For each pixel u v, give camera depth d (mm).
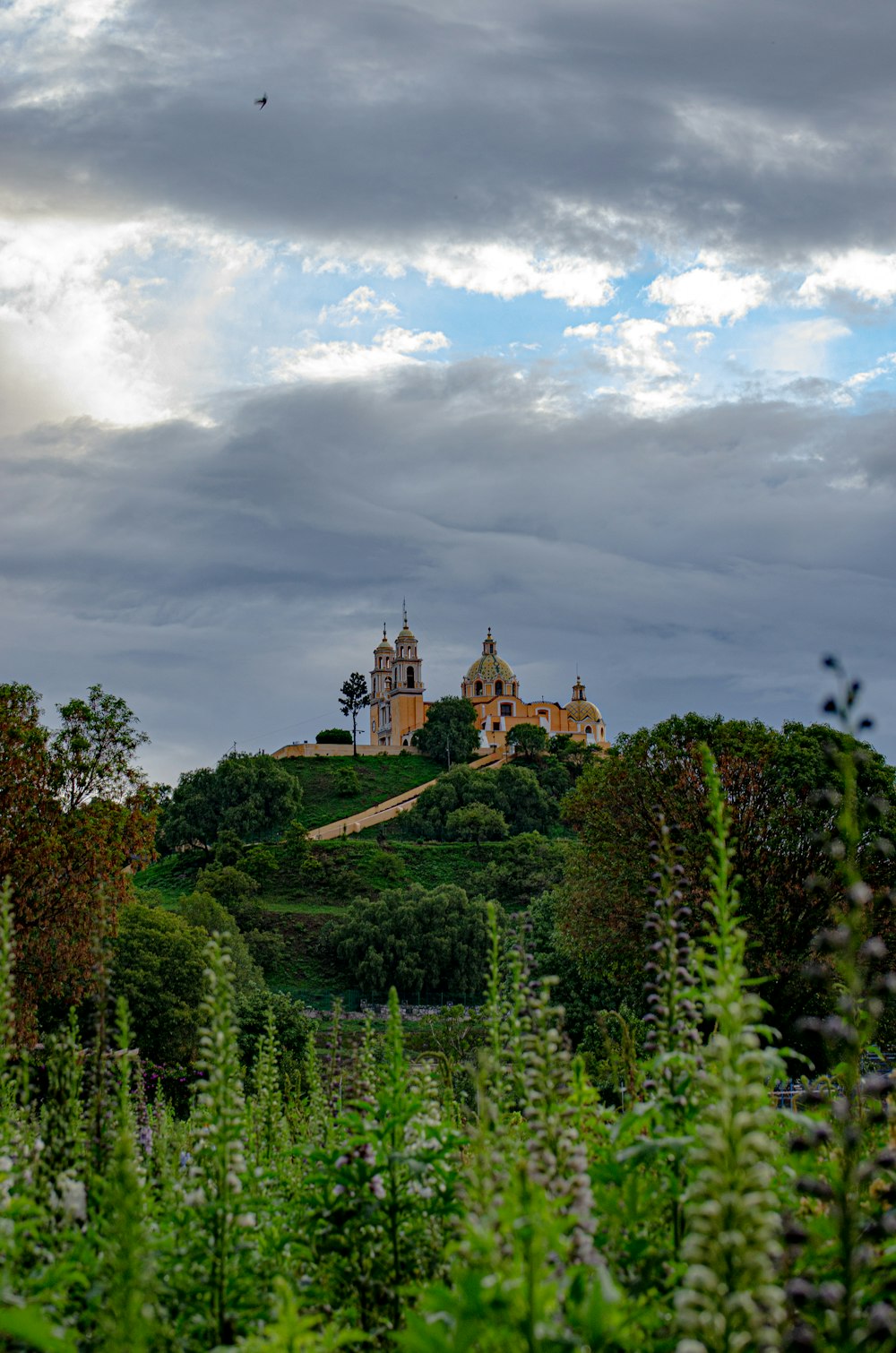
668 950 9984
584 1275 6953
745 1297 6363
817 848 42219
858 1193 7453
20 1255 8766
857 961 7414
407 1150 10055
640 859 48625
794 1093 12141
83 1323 8320
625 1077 13750
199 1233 9266
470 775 168375
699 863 45062
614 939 49281
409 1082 11352
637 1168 8516
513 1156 8812
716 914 8203
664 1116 8883
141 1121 15305
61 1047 10812
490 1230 6906
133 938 54906
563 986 54188
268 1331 7406
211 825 159125
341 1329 8938
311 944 111750
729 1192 6742
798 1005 40656
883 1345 6570
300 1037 46781
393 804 175000
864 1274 7387
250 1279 8844
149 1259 7832
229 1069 9680
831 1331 6793
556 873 120438
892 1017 35625
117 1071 11289
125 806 45188
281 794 163125
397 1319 9258
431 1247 9766
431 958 101875
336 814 175750
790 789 44469
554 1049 8953
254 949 106312
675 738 49906
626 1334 6828
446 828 158250
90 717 46375
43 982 39969
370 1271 9609
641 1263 8227
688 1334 6648
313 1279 9648
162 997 53625
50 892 40844
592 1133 10438
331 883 135250
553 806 169750
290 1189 11492
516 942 10945
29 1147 10656
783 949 41844
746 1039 7277
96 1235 8656
